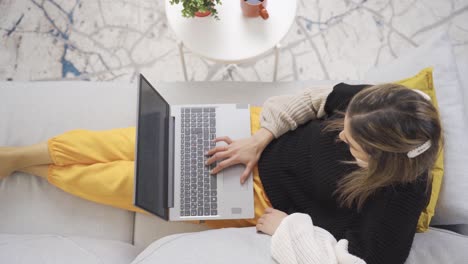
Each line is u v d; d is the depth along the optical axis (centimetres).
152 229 130
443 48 123
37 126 137
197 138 128
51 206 129
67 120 138
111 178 121
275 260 95
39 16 193
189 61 191
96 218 129
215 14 136
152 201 106
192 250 98
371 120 81
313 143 112
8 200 128
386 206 94
